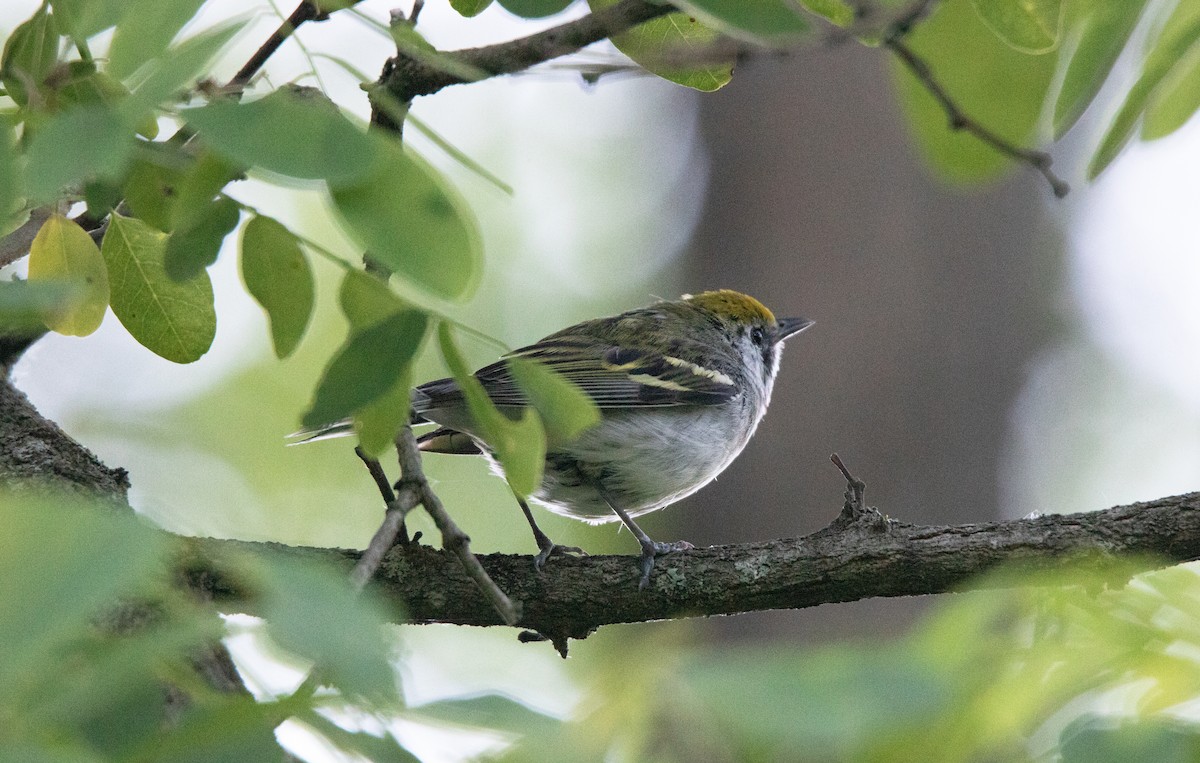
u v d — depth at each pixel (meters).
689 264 19.67
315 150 4.16
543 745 3.35
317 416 5.18
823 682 3.27
